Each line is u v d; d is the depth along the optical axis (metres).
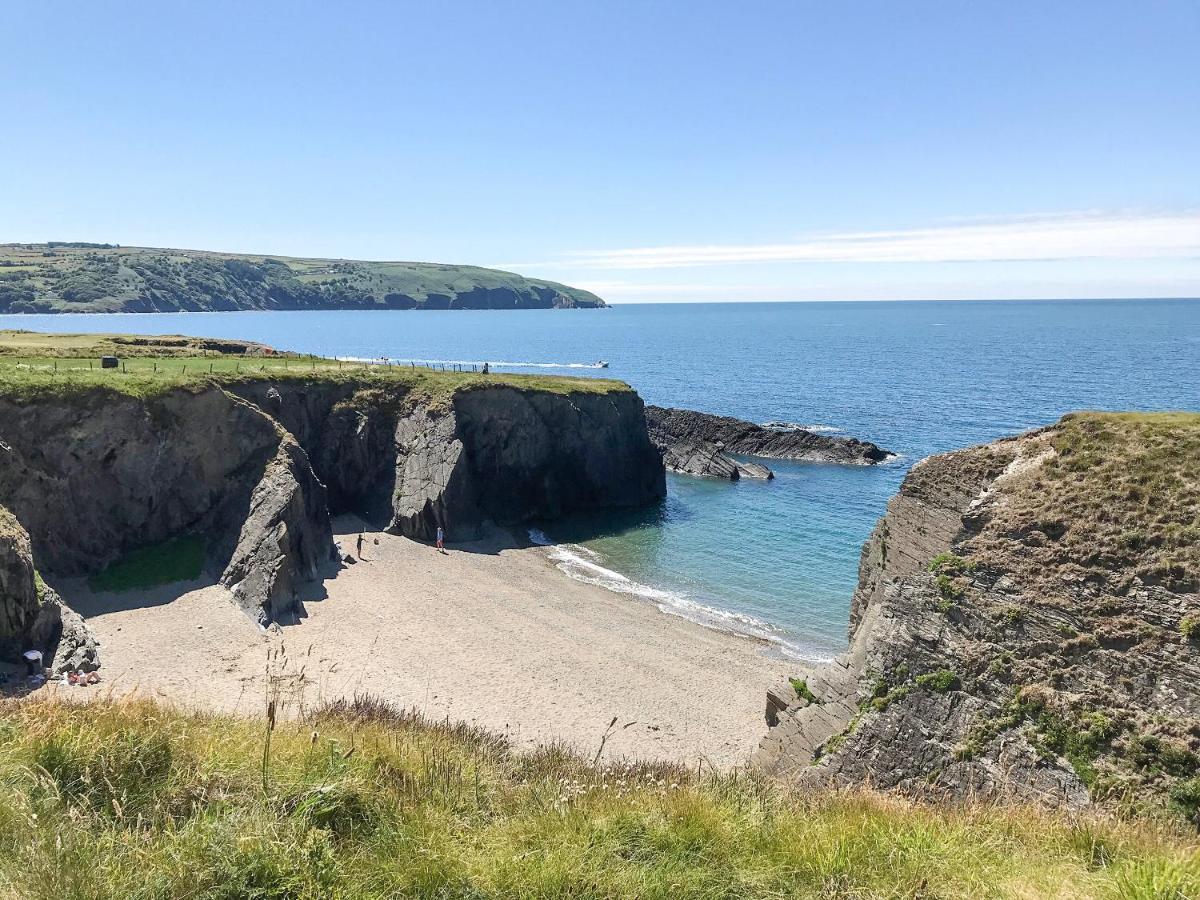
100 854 6.72
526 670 30.59
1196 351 177.88
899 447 82.56
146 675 27.25
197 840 7.00
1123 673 15.10
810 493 64.94
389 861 7.29
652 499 64.75
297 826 7.44
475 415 56.84
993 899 7.62
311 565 40.19
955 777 15.58
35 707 10.02
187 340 71.62
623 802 9.45
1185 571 15.49
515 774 11.70
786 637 35.47
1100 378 127.56
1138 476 17.88
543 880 7.19
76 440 37.94
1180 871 7.92
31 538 35.41
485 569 44.59
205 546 39.34
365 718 14.23
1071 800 13.94
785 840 8.68
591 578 44.03
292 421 53.19
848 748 17.41
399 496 51.25
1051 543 17.83
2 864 6.30
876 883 7.84
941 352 191.88
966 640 17.52
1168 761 13.59
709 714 27.75
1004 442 22.00
